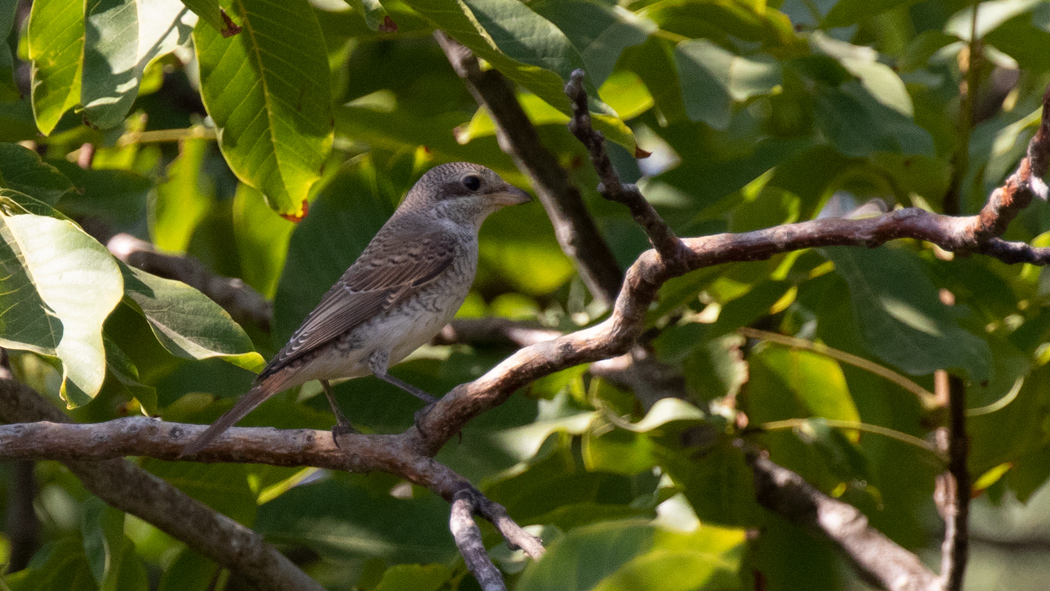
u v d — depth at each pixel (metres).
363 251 10.48
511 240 12.59
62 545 8.83
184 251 13.79
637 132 12.33
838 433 9.51
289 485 10.08
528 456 9.12
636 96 10.27
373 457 7.08
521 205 12.27
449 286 10.14
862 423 10.40
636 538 5.31
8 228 5.68
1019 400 9.68
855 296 8.45
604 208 9.85
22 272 5.55
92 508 8.19
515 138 9.96
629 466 9.28
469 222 10.58
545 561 5.29
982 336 8.96
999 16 9.14
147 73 11.05
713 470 9.82
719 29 9.57
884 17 11.57
